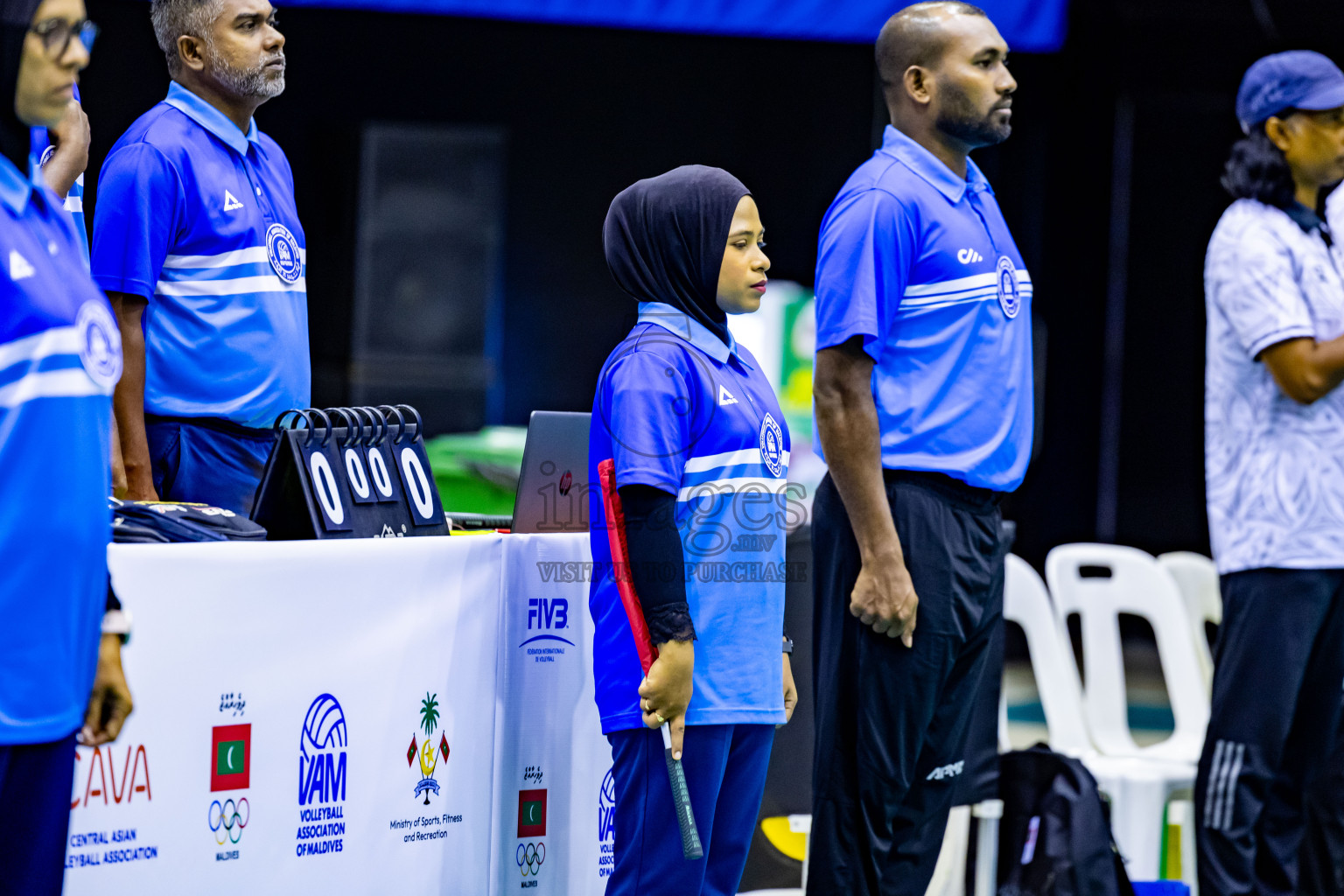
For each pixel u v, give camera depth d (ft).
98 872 19.01
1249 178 31.07
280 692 20.92
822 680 25.49
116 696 18.99
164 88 68.74
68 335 17.44
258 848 20.79
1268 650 30.14
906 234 24.70
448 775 23.52
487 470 40.57
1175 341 66.03
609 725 21.80
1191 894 32.27
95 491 17.88
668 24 54.60
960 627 25.13
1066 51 59.82
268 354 27.04
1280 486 30.04
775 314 62.75
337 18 75.56
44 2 17.01
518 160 78.43
